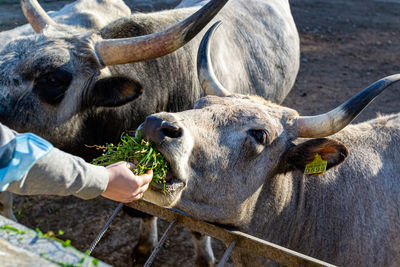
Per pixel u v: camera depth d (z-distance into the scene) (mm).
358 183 2949
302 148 2643
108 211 5082
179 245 4613
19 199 5191
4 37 4598
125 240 4641
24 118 3240
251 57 4828
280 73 5301
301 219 2928
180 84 3898
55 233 4641
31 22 3729
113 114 3615
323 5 15516
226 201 2594
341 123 2564
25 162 1401
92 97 3443
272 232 2891
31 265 1181
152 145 2305
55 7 8500
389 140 3111
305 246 2973
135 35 3643
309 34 12227
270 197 2781
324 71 9719
